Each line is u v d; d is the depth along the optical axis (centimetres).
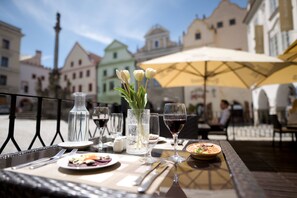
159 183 71
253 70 412
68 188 59
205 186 69
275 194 190
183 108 114
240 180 65
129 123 120
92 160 89
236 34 1839
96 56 3016
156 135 122
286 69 411
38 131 190
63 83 2962
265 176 249
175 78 532
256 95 1399
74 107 154
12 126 169
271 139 631
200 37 1878
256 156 373
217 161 101
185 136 296
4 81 2742
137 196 54
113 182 71
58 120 211
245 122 1631
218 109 1742
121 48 2453
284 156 371
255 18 1400
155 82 2055
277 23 991
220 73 470
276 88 1021
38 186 61
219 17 1920
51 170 83
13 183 64
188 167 90
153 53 2189
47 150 120
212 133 505
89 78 2700
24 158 100
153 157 108
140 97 122
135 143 117
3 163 90
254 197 52
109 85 2509
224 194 63
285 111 977
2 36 2719
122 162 97
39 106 191
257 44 1233
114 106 334
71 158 93
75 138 148
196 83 561
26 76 3291
